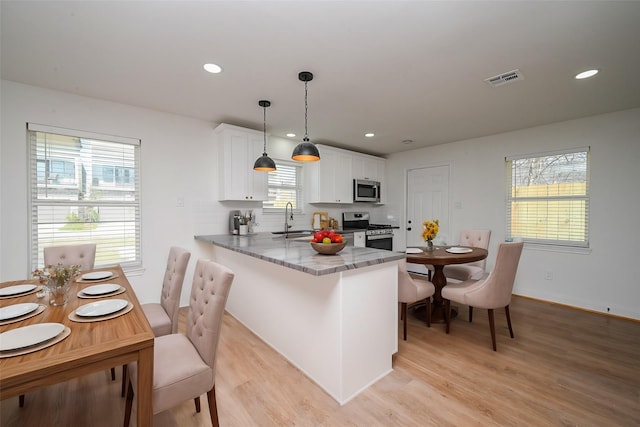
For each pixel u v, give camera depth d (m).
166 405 1.24
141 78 2.39
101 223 2.93
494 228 4.14
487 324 2.92
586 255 3.38
